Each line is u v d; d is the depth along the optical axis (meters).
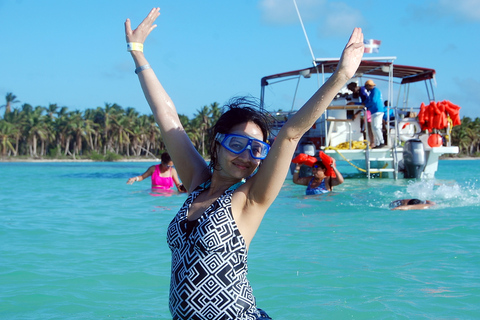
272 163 1.75
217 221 1.78
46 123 77.81
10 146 76.00
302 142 13.45
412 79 15.27
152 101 2.30
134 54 2.33
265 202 1.80
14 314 2.96
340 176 9.25
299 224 5.83
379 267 3.86
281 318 2.82
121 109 82.69
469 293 3.21
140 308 3.06
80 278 3.70
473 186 10.66
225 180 1.95
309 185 9.42
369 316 2.83
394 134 14.28
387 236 5.02
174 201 8.56
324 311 2.92
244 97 2.05
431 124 13.73
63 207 7.82
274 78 15.14
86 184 13.16
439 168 23.42
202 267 1.76
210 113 71.38
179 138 2.25
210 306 1.75
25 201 8.77
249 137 1.90
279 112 14.12
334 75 1.67
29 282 3.60
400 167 13.92
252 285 3.47
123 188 11.55
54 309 3.04
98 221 6.33
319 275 3.67
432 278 3.56
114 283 3.58
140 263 4.12
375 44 13.03
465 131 72.38
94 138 81.50
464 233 5.08
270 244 4.74
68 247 4.76
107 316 2.92
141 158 79.31
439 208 6.84
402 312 2.88
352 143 13.59
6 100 79.12
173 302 1.83
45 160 73.38
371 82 13.26
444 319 2.77
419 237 4.93
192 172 2.21
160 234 5.38
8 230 5.68
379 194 8.88
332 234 5.17
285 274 3.71
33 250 4.62
